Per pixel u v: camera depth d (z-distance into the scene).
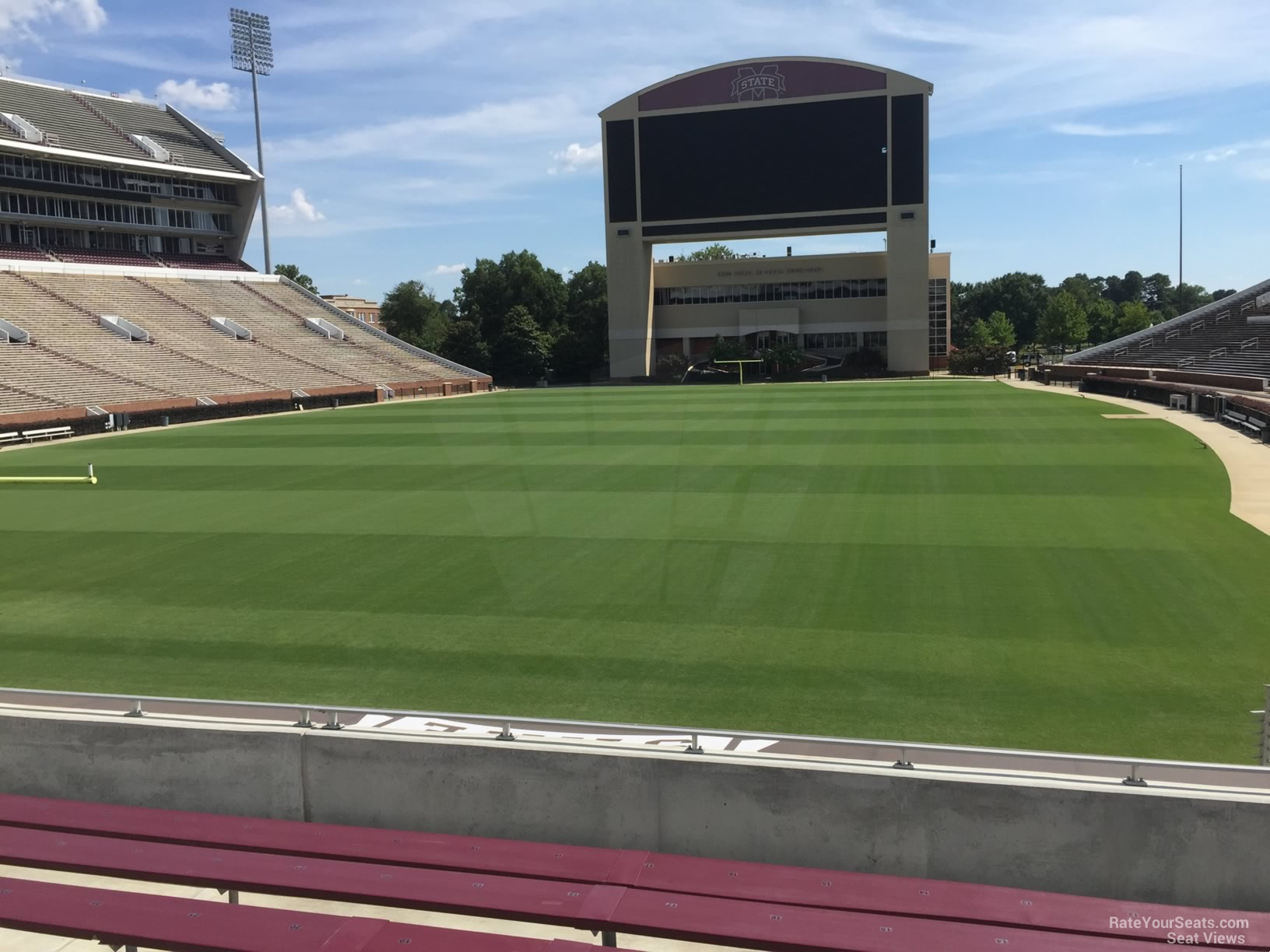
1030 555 13.66
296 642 10.54
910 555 13.72
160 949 4.41
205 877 4.89
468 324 55.03
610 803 5.43
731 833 5.26
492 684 9.11
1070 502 17.55
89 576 13.70
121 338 46.66
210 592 12.71
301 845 5.24
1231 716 7.97
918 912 4.41
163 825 5.53
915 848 5.02
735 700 8.55
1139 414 33.75
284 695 8.93
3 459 28.09
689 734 5.33
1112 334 120.31
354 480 22.33
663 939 4.63
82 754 6.20
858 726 7.92
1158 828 4.72
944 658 9.53
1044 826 4.85
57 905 4.69
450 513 17.88
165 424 38.47
